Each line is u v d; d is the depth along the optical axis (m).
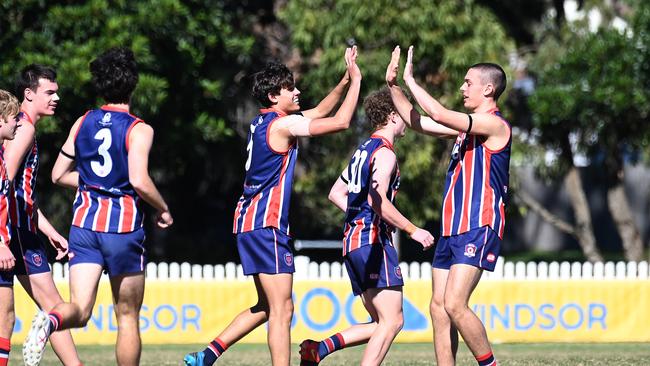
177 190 82.69
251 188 24.11
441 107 23.70
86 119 22.95
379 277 25.17
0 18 57.44
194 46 61.88
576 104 63.25
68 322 21.91
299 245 81.81
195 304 45.75
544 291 46.06
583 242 73.25
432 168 62.97
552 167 71.38
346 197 26.72
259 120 24.20
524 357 36.84
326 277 46.66
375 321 26.06
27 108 24.97
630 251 72.31
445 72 62.09
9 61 55.97
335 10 61.91
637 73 62.50
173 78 61.88
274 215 23.83
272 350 23.78
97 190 22.64
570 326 46.03
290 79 24.45
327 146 64.19
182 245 89.69
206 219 89.94
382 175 24.77
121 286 22.69
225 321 45.81
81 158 22.86
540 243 106.94
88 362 36.97
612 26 65.44
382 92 25.89
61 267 46.91
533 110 63.94
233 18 69.88
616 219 72.06
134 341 22.88
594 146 68.25
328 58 61.16
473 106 24.89
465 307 24.17
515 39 75.06
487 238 24.16
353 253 25.42
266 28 74.25
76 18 57.09
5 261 22.66
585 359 35.31
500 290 45.91
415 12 60.38
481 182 24.33
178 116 62.94
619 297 46.19
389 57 60.34
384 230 25.47
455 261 24.31
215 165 74.75
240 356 39.94
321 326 45.66
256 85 24.45
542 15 74.56
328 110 25.73
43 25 58.00
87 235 22.48
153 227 79.81
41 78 24.97
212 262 88.69
